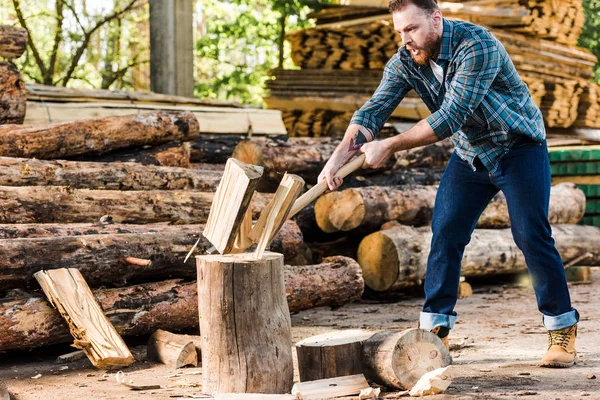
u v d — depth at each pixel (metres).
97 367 4.86
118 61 16.56
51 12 15.94
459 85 4.19
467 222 4.62
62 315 4.95
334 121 11.90
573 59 12.88
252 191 3.86
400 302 8.02
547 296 4.54
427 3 4.20
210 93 18.72
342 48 11.62
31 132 6.72
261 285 3.85
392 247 7.72
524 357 4.95
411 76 4.52
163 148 7.64
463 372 4.48
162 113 7.60
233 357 3.82
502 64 4.29
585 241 9.52
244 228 4.04
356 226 7.95
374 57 11.32
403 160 9.16
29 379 4.65
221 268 3.81
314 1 13.59
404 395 3.85
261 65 18.98
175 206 6.54
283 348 3.90
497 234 8.78
